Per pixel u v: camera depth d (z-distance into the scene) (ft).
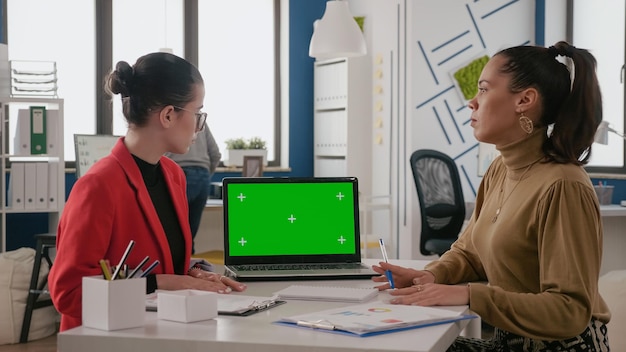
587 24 22.12
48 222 19.58
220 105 23.72
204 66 23.44
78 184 6.28
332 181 7.86
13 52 20.17
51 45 20.70
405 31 21.44
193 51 23.07
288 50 24.14
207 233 19.85
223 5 23.63
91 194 6.18
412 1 21.15
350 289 6.42
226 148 22.77
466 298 5.85
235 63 23.89
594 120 6.49
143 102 6.49
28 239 19.77
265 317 5.48
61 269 6.05
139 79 6.48
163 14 22.54
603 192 18.22
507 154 6.68
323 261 7.72
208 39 23.45
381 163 22.57
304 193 7.80
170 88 6.48
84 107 21.26
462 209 19.01
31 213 19.79
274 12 24.35
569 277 5.91
